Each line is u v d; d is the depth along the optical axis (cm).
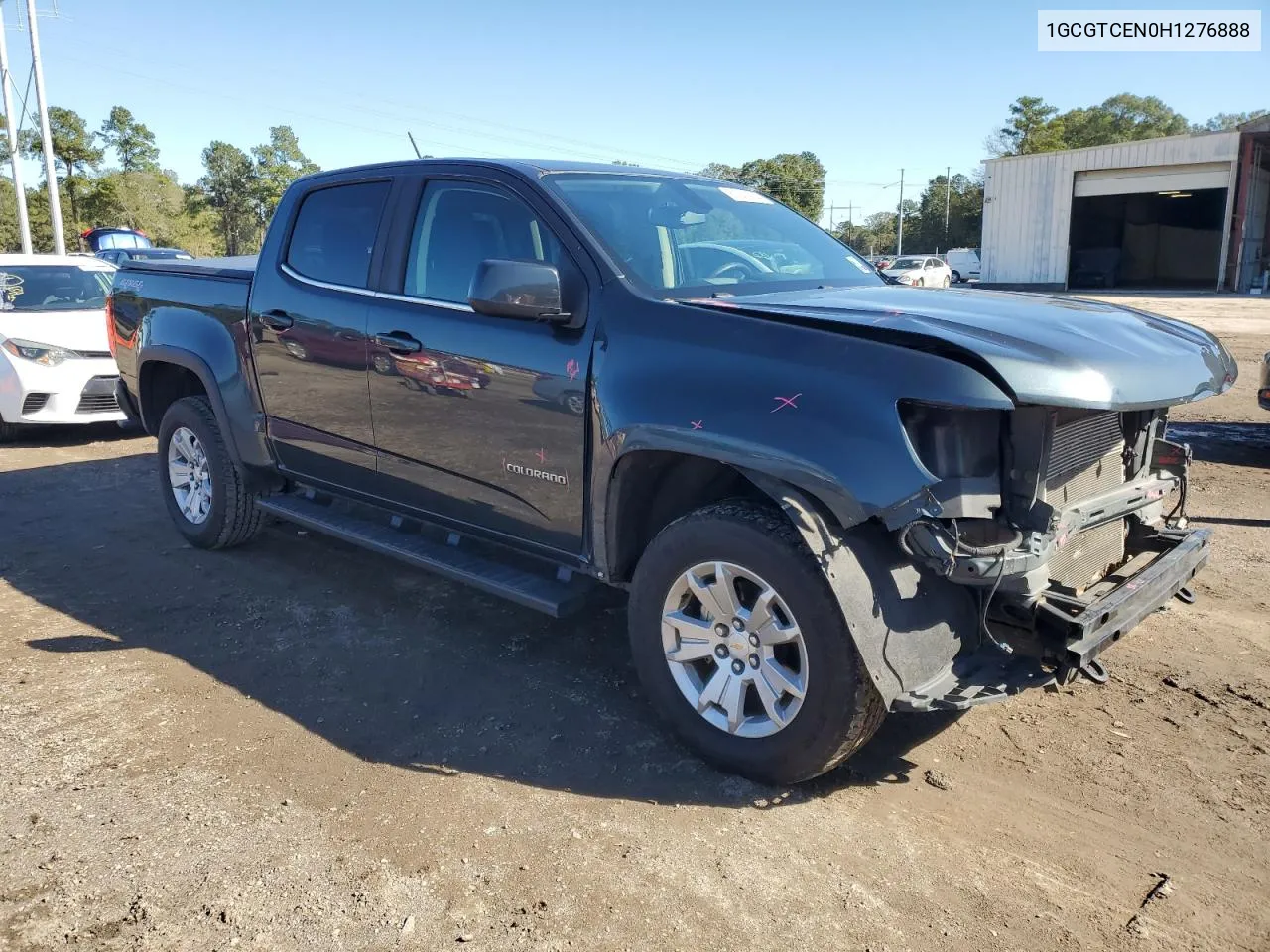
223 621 459
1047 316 319
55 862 279
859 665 283
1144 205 4441
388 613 468
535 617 463
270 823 298
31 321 888
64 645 432
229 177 7606
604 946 245
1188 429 916
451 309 388
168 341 534
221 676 401
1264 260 3766
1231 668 401
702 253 390
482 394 372
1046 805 307
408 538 433
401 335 402
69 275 1002
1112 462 338
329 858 281
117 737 352
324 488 471
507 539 385
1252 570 514
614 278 341
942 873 274
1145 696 379
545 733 353
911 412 272
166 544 576
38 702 378
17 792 315
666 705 335
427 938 248
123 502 679
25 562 546
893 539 289
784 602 293
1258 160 3591
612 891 266
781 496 284
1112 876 273
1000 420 280
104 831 294
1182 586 342
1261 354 1496
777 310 307
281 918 256
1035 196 3941
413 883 270
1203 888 267
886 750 342
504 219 385
